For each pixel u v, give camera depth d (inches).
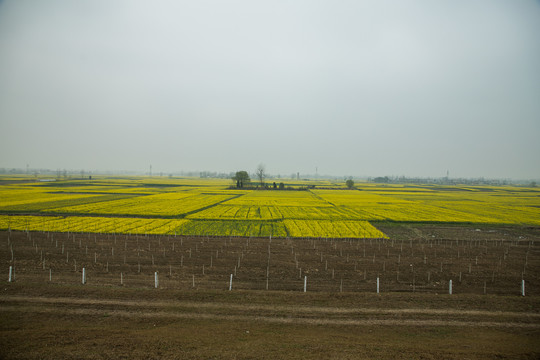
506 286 988.6
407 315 739.4
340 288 938.7
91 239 1525.6
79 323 666.2
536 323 716.0
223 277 1013.2
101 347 577.6
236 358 555.8
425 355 578.2
